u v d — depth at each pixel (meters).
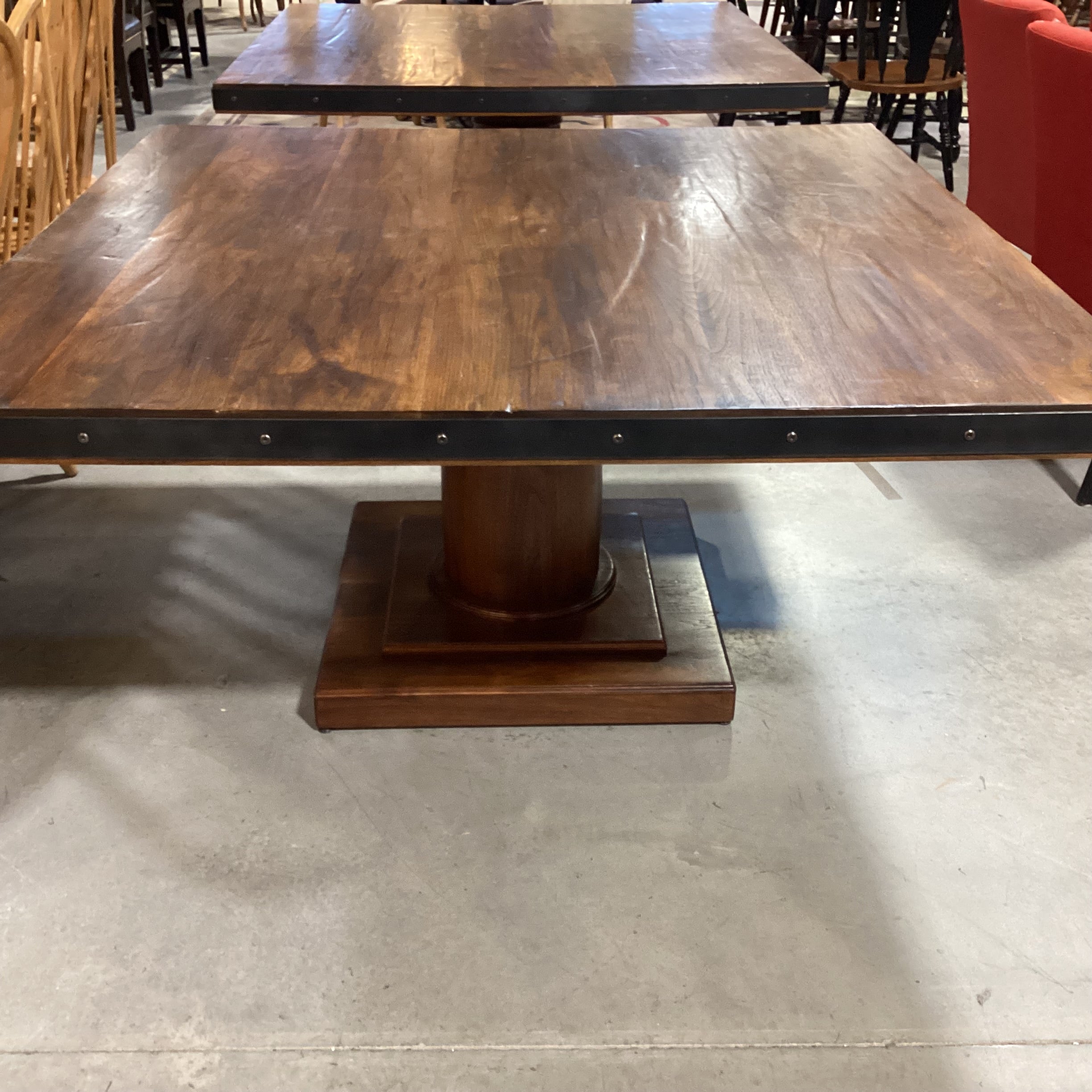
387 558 2.00
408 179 1.67
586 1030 1.24
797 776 1.62
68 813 1.53
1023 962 1.33
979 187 2.96
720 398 1.03
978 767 1.63
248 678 1.81
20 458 1.03
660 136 1.92
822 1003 1.28
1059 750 1.67
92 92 2.27
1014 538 2.21
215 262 1.34
